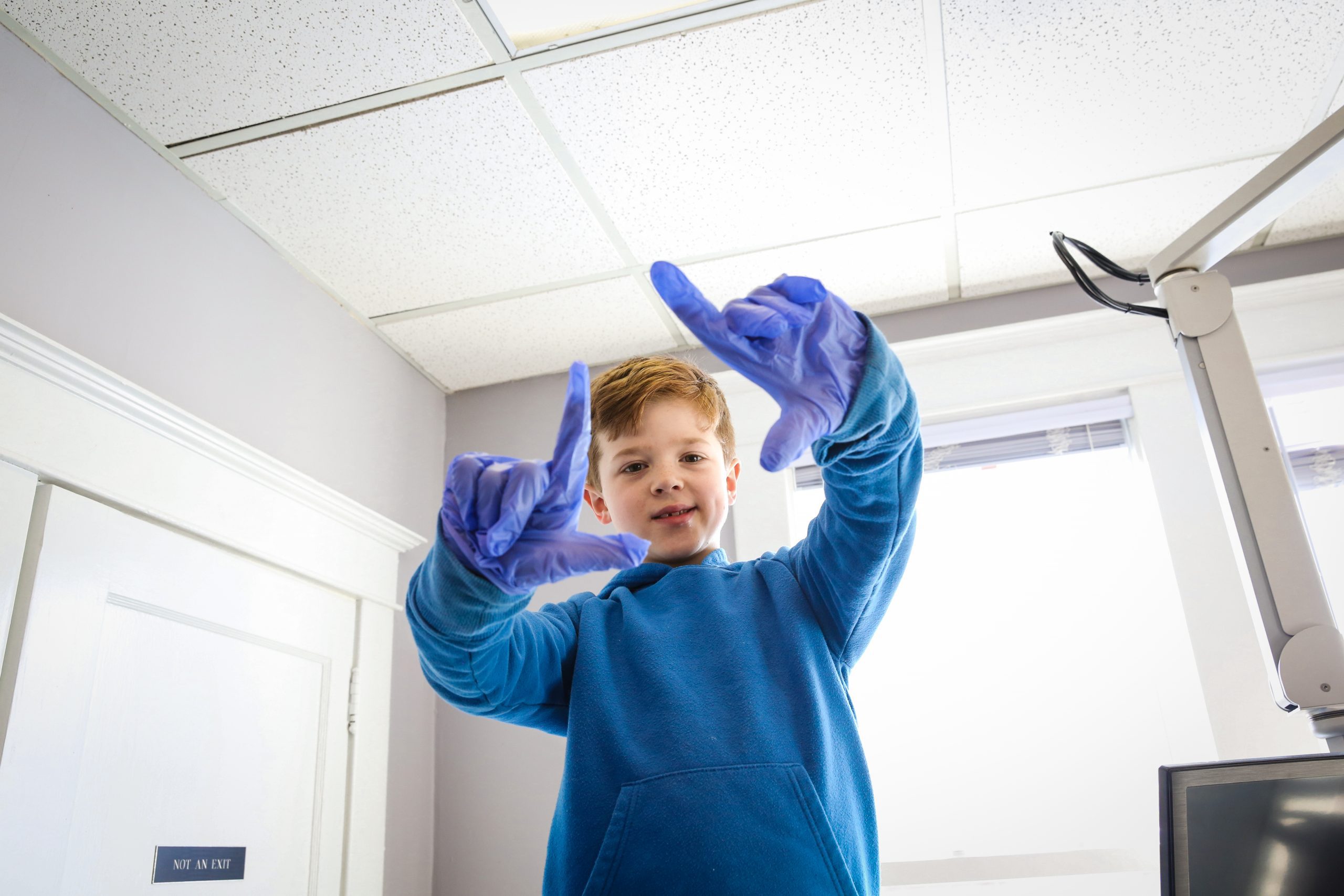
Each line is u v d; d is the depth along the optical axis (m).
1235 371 1.15
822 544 0.88
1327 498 2.11
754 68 1.72
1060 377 2.34
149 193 1.79
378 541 2.20
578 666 0.86
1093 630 2.14
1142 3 1.62
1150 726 2.04
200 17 1.56
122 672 1.50
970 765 2.09
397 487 2.40
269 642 1.83
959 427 2.39
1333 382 2.19
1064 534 2.24
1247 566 1.08
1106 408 2.32
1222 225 1.16
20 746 1.31
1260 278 2.27
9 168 1.52
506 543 0.63
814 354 0.70
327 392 2.19
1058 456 2.33
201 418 1.75
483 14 1.59
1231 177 2.05
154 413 1.59
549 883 0.80
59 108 1.63
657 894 0.70
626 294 2.34
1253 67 1.77
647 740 0.78
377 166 1.89
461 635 0.71
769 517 2.36
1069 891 1.97
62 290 1.56
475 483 0.65
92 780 1.42
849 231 2.17
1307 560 1.06
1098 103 1.83
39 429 1.40
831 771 0.78
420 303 2.32
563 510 0.65
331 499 2.01
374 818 2.03
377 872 2.01
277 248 2.10
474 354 2.55
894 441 0.77
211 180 1.91
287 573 1.91
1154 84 1.80
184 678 1.62
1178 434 2.23
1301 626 1.04
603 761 0.78
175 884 1.53
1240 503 1.10
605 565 0.63
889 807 2.11
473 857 2.26
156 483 1.59
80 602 1.43
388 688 2.16
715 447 1.00
